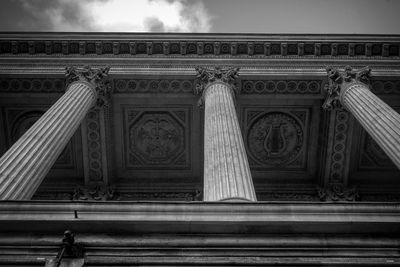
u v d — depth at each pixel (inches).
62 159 1021.2
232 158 526.6
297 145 1016.9
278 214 348.5
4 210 346.6
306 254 322.0
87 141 967.6
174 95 915.4
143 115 979.3
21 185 467.8
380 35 946.1
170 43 942.4
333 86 861.2
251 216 345.1
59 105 708.0
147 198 1019.3
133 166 1044.5
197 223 337.1
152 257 315.3
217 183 473.4
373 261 313.4
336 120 936.3
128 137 1008.2
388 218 345.7
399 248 328.8
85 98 783.7
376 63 928.3
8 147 1007.0
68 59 932.6
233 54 946.1
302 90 912.9
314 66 922.1
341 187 1006.4
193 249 323.6
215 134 606.2
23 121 990.4
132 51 948.6
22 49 948.6
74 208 349.1
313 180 1047.0
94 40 942.4
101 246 321.7
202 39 943.0
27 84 911.7
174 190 1037.2
